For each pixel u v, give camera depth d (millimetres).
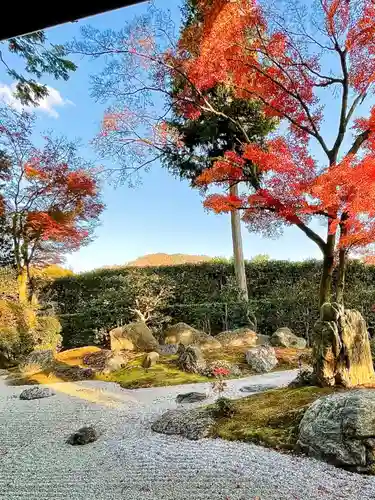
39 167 7516
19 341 6984
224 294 8320
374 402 2467
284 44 4059
